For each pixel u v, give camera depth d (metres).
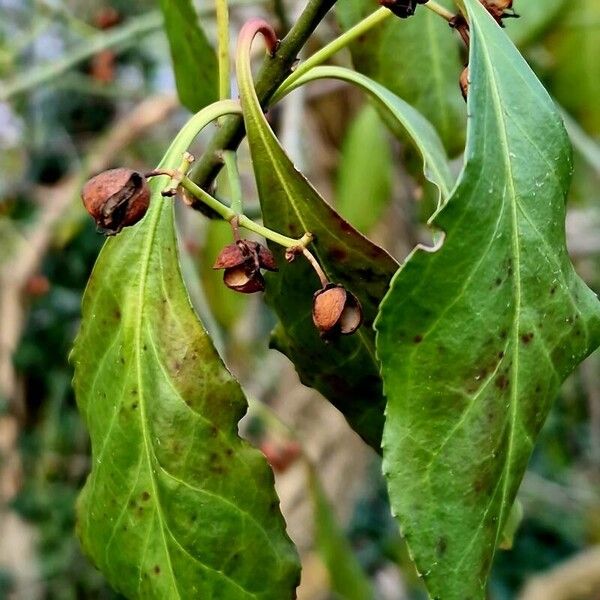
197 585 0.17
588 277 0.71
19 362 0.68
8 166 0.70
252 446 0.17
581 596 0.60
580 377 0.77
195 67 0.23
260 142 0.17
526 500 0.80
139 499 0.17
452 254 0.15
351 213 0.40
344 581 0.39
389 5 0.17
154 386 0.17
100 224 0.16
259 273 0.16
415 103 0.25
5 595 0.64
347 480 0.53
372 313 0.18
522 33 0.32
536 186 0.15
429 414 0.15
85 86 0.52
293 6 0.39
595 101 0.39
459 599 0.15
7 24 0.59
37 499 0.66
